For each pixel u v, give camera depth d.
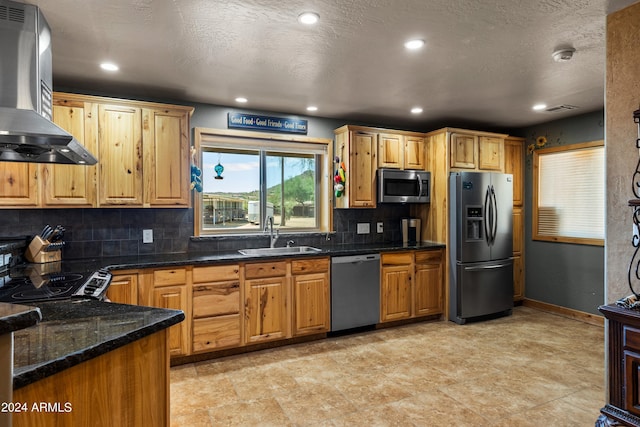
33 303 1.64
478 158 4.49
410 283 4.16
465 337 3.75
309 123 4.25
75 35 2.25
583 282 4.34
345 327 3.78
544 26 2.19
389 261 4.03
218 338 3.20
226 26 2.16
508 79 3.10
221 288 3.21
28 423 0.92
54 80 3.06
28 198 2.80
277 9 1.97
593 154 4.24
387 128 4.76
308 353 3.35
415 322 4.27
